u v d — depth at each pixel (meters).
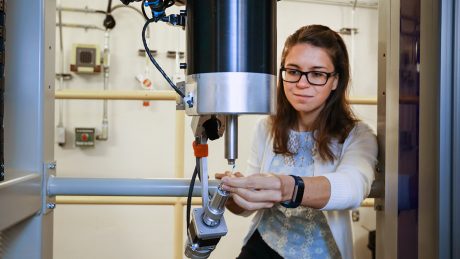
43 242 0.80
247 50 0.55
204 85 0.56
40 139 0.79
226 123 0.61
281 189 0.70
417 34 0.66
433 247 0.60
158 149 2.35
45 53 0.80
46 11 0.80
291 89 1.00
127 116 2.32
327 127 1.03
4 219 0.60
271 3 0.58
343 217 0.99
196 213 0.66
